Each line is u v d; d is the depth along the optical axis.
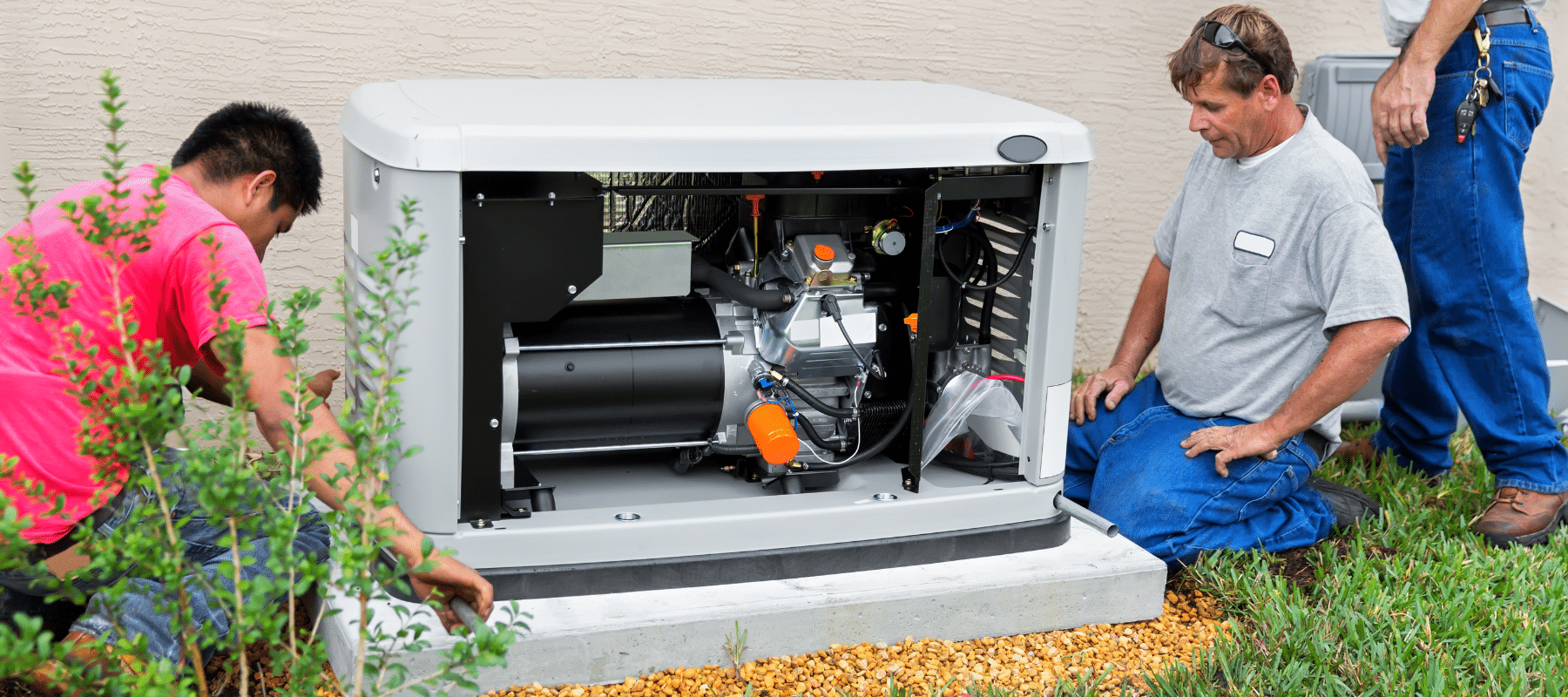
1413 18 2.92
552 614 2.18
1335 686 2.17
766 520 2.33
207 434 1.65
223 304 1.68
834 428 2.67
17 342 1.91
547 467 2.74
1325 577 2.61
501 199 2.09
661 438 2.58
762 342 2.51
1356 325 2.51
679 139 2.09
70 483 1.92
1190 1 4.03
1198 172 2.85
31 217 2.03
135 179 2.04
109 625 1.91
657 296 2.42
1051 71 3.93
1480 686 2.23
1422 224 3.05
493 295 2.13
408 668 2.03
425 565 1.59
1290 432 2.60
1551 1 4.32
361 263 2.22
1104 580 2.47
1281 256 2.62
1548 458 3.02
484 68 3.37
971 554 2.50
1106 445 2.94
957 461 2.70
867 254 2.62
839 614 2.30
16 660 1.32
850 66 3.71
